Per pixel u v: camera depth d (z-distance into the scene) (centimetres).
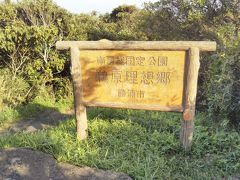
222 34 684
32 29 797
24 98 802
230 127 577
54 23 890
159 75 484
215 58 624
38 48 809
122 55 496
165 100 487
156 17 858
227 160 450
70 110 799
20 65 825
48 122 705
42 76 830
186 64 470
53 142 473
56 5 909
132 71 496
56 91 869
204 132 521
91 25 1038
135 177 409
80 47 508
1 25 905
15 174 422
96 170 423
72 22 899
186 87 472
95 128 536
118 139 501
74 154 453
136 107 500
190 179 415
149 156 446
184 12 804
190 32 808
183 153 475
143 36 935
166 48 471
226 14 742
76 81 516
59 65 827
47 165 437
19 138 507
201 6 777
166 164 446
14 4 908
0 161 445
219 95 586
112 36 998
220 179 421
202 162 455
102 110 650
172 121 578
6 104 763
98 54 506
